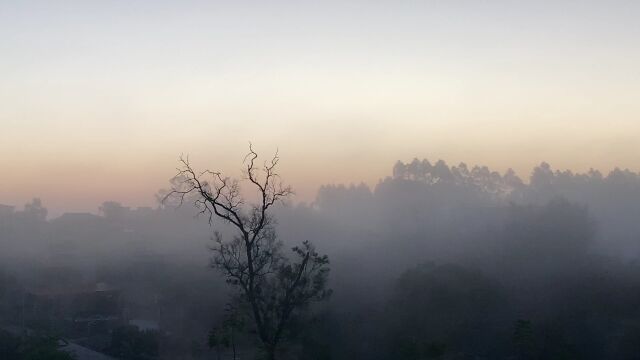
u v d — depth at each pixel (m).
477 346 48.16
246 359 46.81
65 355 42.25
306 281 40.12
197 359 49.75
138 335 52.94
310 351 44.22
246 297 40.09
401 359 45.41
